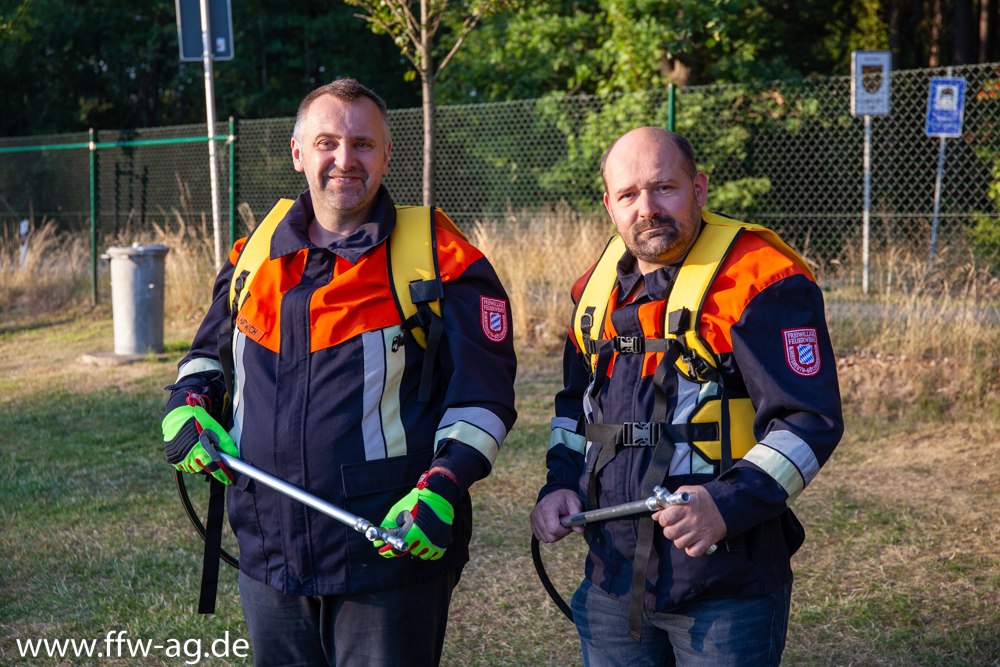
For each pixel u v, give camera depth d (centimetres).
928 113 905
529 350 765
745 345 167
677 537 159
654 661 186
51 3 1961
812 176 1158
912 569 360
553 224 956
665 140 177
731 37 1304
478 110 1296
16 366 780
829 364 170
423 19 738
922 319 649
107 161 1516
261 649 192
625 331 182
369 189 187
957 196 1121
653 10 1216
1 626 331
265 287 187
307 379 179
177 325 925
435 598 188
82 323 971
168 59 2214
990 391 572
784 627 179
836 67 1633
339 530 178
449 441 175
